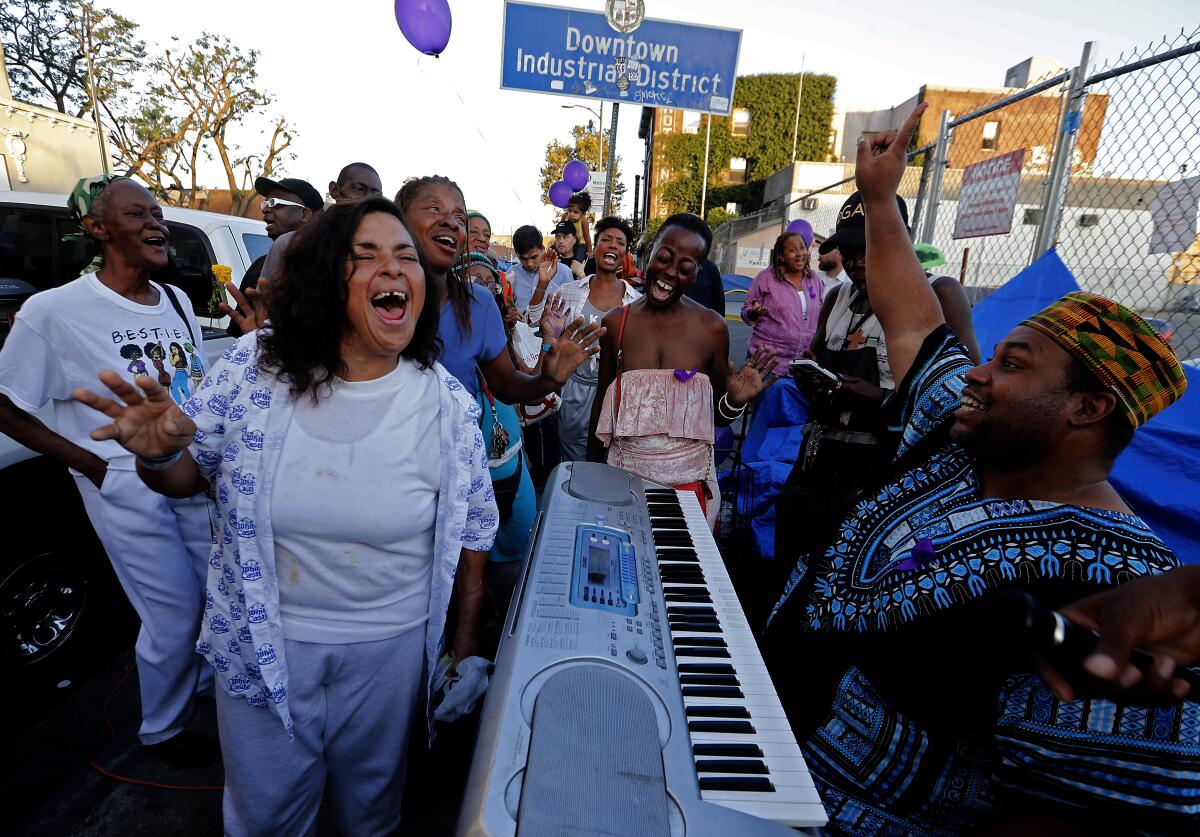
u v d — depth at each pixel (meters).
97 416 1.83
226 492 1.21
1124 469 2.21
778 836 0.82
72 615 2.52
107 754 2.10
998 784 0.86
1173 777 0.72
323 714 1.36
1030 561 0.86
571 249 7.23
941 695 0.92
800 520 2.46
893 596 1.00
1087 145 3.54
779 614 1.29
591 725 0.89
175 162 24.86
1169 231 2.66
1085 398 0.85
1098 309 0.86
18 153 14.91
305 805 1.43
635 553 1.45
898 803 0.99
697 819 0.81
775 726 1.01
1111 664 0.55
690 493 1.91
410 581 1.33
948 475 1.09
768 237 16.81
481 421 2.27
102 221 1.80
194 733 2.14
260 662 1.22
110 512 1.80
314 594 1.26
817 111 33.47
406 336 1.18
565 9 6.98
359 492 1.21
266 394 1.18
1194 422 2.24
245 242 3.64
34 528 2.33
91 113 23.72
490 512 1.46
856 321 2.50
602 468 1.89
